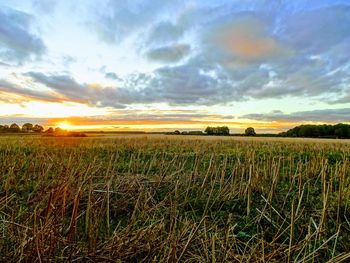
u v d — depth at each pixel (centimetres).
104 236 402
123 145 1905
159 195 611
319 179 805
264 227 466
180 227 434
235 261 344
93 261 321
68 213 469
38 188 600
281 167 1000
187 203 564
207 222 474
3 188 644
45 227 305
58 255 318
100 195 540
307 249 381
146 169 950
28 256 290
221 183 659
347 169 790
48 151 1352
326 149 1880
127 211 518
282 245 363
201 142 2556
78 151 1353
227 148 1886
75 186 544
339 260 322
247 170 788
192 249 362
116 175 696
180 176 749
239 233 433
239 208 555
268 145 2258
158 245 352
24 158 1000
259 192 662
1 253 313
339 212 496
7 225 356
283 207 532
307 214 518
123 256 335
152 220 444
